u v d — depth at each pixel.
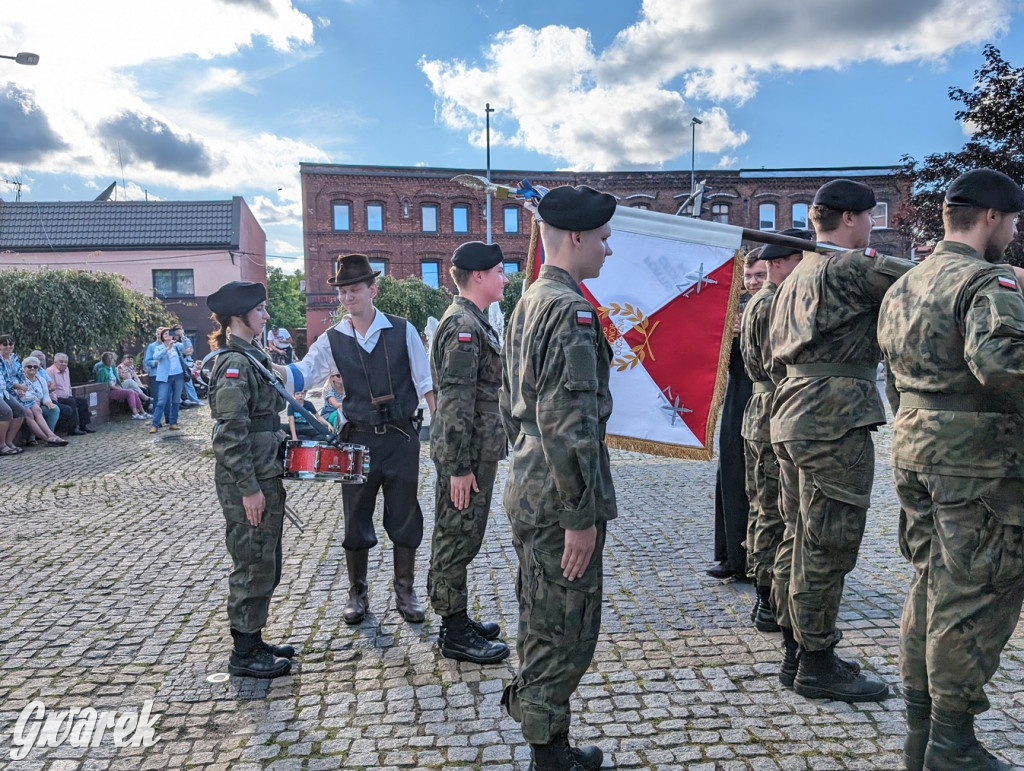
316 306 39.66
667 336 3.62
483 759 2.72
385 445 3.99
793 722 2.91
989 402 2.33
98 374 15.66
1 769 2.72
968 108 13.85
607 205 2.45
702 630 3.83
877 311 2.87
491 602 4.34
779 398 3.04
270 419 3.48
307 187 39.16
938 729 2.40
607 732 2.87
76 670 3.55
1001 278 2.21
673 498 7.03
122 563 5.30
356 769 2.68
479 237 40.59
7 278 17.80
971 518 2.32
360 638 3.86
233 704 3.19
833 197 3.01
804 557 2.99
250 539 3.39
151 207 35.44
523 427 2.46
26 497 7.75
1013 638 3.51
